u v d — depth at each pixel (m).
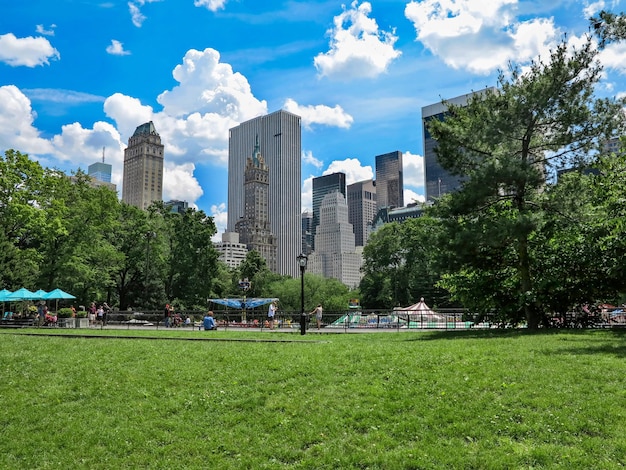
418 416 9.34
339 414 9.73
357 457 8.12
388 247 83.62
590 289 22.00
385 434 8.80
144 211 67.62
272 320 36.03
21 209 41.66
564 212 21.69
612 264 20.80
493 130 21.33
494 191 21.53
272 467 8.12
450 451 8.03
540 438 8.18
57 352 16.34
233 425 9.79
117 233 63.16
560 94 21.50
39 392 12.00
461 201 21.75
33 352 16.38
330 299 91.81
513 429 8.47
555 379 10.30
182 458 8.68
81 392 11.86
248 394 11.13
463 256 22.00
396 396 10.26
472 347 14.27
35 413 10.77
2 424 10.36
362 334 24.83
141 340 20.45
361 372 11.98
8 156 42.88
